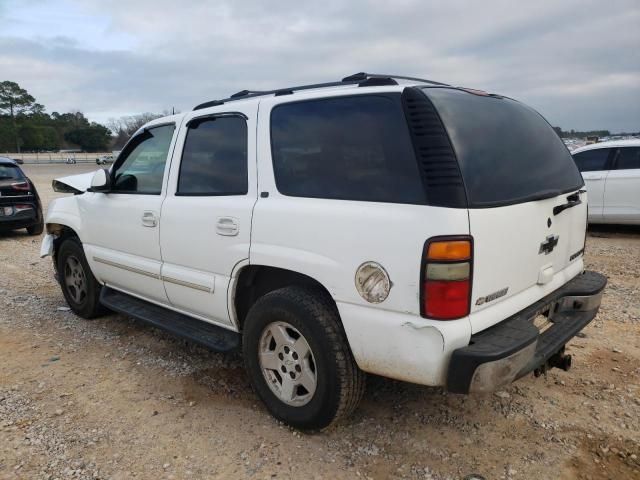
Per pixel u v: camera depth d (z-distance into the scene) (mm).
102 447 2938
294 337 3010
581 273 3568
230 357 4156
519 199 2646
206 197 3424
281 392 3094
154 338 4582
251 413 3291
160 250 3783
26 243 9695
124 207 4094
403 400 3406
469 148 2518
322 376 2807
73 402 3445
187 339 3625
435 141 2434
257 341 3131
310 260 2771
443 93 2693
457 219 2320
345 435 3027
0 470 2742
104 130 105625
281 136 3043
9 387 3664
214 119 3480
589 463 2758
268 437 3021
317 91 2994
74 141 105000
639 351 4141
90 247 4625
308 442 2963
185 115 3748
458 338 2379
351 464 2768
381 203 2537
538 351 2779
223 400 3463
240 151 3268
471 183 2416
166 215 3670
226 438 3018
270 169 3061
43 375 3857
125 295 4637
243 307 3416
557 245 3080
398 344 2479
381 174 2574
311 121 2914
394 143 2551
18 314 5270
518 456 2820
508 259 2598
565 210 3129
